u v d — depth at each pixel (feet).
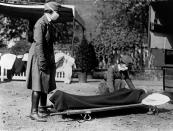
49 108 25.54
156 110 25.39
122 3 62.75
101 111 24.13
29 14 54.39
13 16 56.70
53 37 22.88
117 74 26.73
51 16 22.30
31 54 22.44
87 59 47.09
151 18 37.29
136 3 61.11
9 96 32.76
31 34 35.70
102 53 55.57
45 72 22.41
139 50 56.75
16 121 22.31
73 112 22.31
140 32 60.59
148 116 24.49
